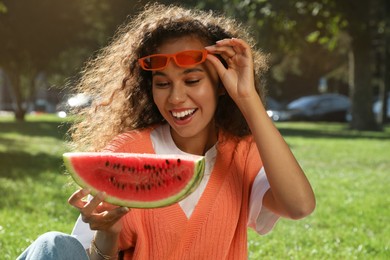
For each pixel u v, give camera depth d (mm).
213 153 2990
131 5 27094
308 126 31266
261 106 2744
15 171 10984
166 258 2816
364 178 11211
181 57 2736
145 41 2943
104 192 2469
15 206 7395
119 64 3191
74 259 2463
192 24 2891
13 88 33875
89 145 3301
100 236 2740
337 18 17266
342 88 50969
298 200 2723
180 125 2842
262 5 17047
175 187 2514
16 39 22156
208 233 2828
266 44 18797
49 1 22281
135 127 3193
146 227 2805
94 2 26859
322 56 37938
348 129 26766
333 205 8172
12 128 25344
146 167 2514
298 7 17047
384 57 32000
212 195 2861
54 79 35906
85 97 3410
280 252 5602
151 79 3139
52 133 23000
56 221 6531
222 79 2764
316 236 6312
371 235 6465
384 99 32531
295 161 2732
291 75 48969
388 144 19094
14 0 21125
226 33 2988
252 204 2930
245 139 3035
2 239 5559
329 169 12617
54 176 10422
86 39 29000
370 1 20750
